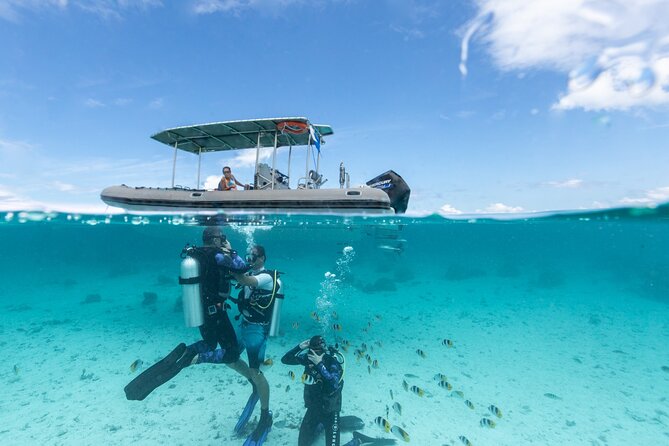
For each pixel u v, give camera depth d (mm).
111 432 4723
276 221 11719
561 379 7023
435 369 7391
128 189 9406
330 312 12297
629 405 5988
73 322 10727
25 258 66125
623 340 9789
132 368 3543
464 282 22641
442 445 4637
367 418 5305
